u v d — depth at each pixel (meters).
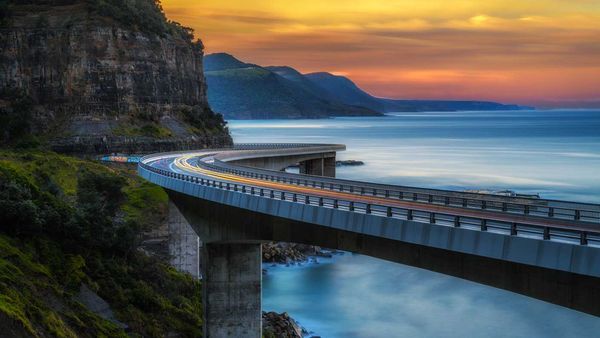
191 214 90.00
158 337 80.12
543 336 93.50
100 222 92.81
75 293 78.06
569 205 75.12
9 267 72.19
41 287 73.25
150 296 85.81
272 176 101.12
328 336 96.44
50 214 86.25
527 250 44.06
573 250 41.69
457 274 50.00
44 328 65.00
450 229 48.88
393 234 53.34
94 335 71.94
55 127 195.62
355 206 63.88
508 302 109.38
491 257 46.16
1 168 92.31
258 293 78.00
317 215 61.31
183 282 101.12
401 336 95.69
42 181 114.94
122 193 127.62
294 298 114.81
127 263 93.56
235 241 75.94
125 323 78.75
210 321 77.50
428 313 105.31
